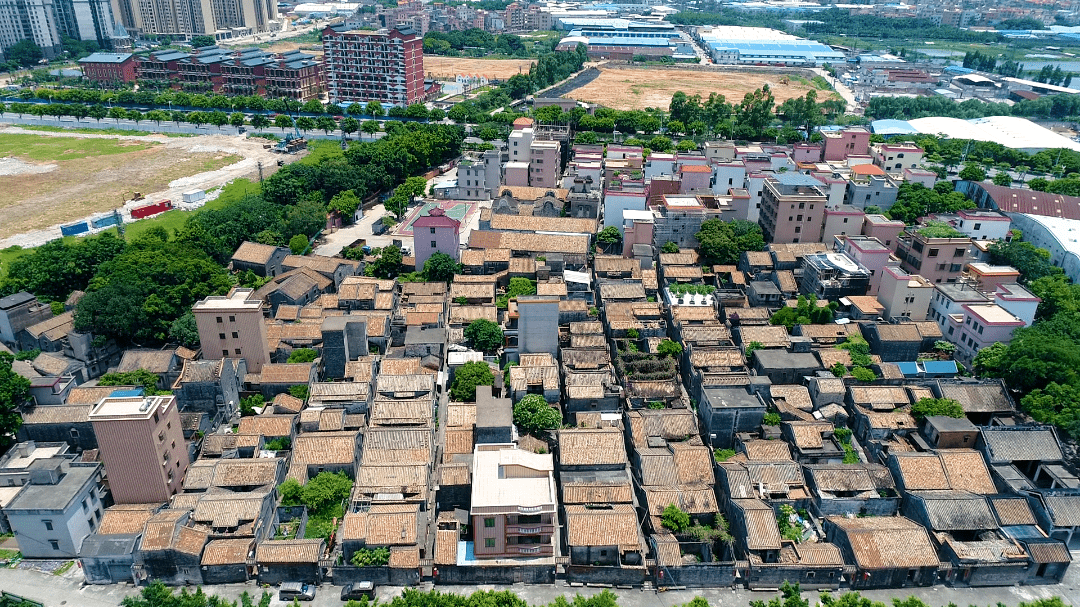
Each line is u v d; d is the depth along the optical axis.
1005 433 111.19
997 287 150.25
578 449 107.44
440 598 81.75
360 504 100.50
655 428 114.19
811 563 91.50
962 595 91.38
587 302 156.38
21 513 92.81
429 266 171.00
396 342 150.88
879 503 102.19
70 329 145.00
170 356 131.12
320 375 134.12
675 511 97.31
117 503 101.94
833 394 121.94
